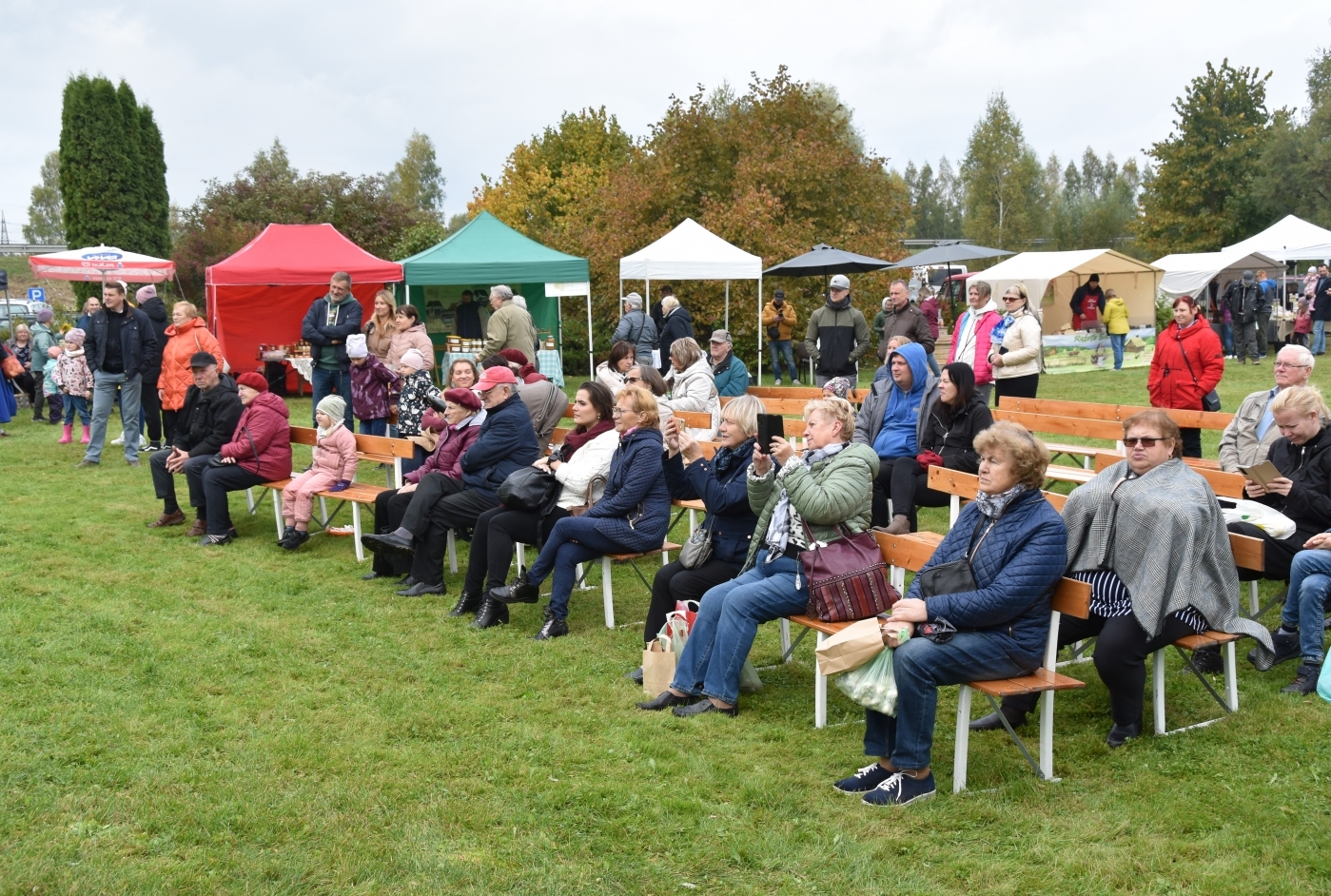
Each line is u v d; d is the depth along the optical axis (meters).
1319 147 42.94
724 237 22.59
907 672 3.99
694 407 9.12
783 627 5.59
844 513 4.76
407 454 7.89
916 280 27.95
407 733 4.75
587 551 6.09
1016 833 3.74
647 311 16.30
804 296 22.66
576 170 39.25
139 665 5.62
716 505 5.47
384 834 3.79
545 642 6.03
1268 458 5.78
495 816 3.91
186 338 11.95
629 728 4.79
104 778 4.24
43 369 15.88
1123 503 4.58
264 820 3.88
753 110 26.06
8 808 3.96
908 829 3.80
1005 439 4.18
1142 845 3.60
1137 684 4.42
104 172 27.80
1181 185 46.53
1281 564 5.23
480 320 20.33
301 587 7.21
